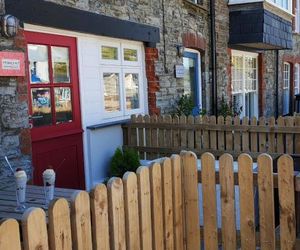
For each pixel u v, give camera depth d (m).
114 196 2.59
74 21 5.40
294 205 3.06
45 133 5.20
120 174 5.79
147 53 7.21
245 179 3.16
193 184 3.32
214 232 3.32
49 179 3.07
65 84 5.55
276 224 3.60
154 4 7.26
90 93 6.00
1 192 3.59
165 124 6.52
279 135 5.98
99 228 2.48
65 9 5.24
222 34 9.69
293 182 3.04
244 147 6.20
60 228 2.21
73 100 5.69
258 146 6.13
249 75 11.85
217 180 3.30
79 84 5.79
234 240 3.27
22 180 3.02
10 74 4.27
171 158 3.18
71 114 5.67
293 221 3.07
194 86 8.99
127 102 6.90
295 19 14.87
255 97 12.33
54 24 5.07
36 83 5.08
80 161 5.81
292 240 3.10
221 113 9.43
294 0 14.57
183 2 8.13
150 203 2.94
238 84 11.13
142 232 2.85
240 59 11.20
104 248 2.53
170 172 3.16
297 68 15.86
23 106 4.48
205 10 8.98
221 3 9.57
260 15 9.60
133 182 2.75
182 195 3.34
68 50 5.60
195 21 8.65
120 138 6.66
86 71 5.91
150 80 7.30
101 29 5.92
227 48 9.99
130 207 2.73
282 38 10.99
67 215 2.26
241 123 6.30
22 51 4.45
